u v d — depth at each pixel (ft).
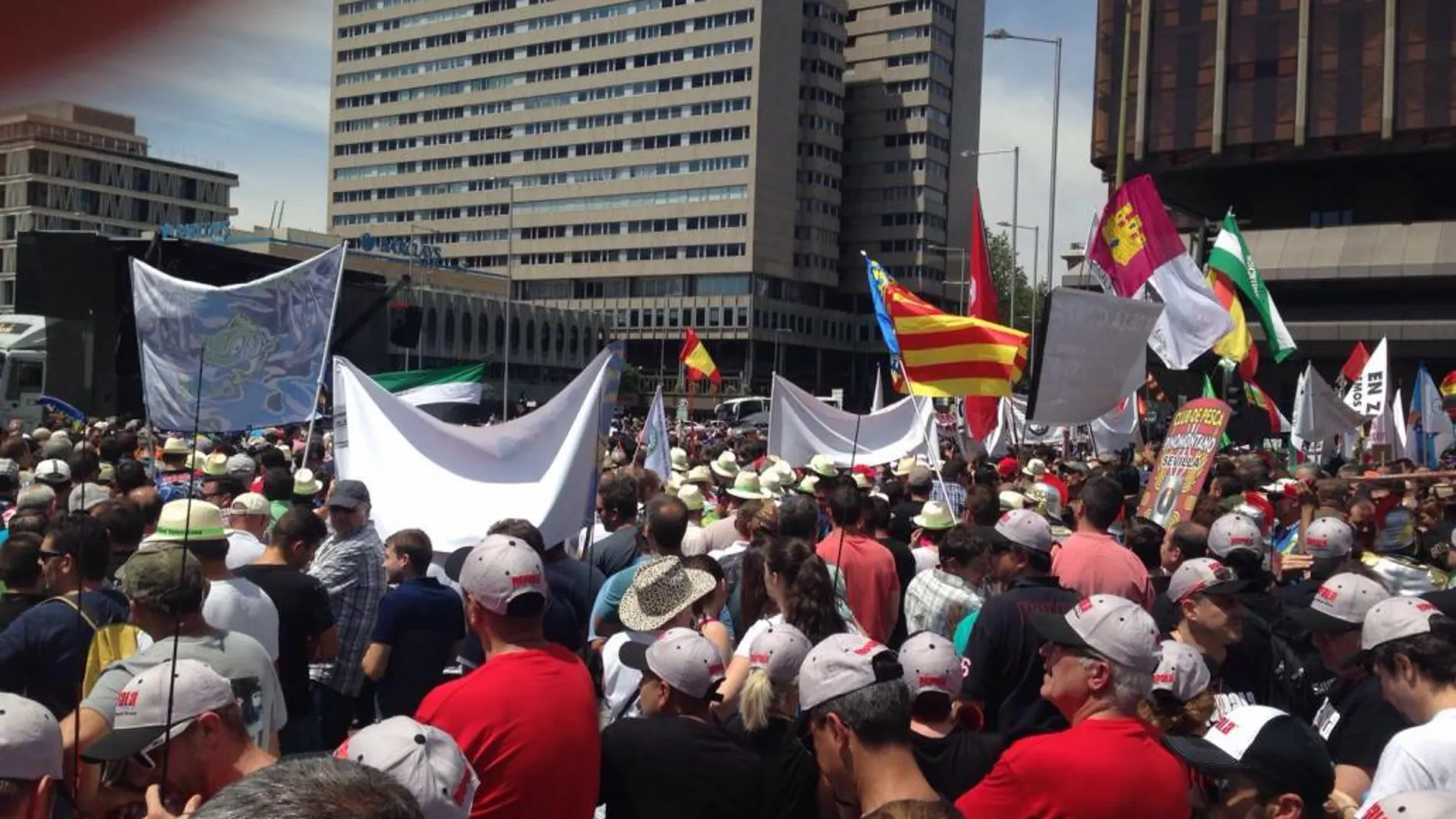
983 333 36.45
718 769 14.15
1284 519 35.83
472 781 9.36
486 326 275.18
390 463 26.78
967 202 439.63
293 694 20.36
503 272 430.20
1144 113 228.22
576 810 13.12
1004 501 30.89
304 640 20.47
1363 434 74.74
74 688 16.29
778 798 14.38
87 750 10.67
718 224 391.45
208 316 33.12
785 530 23.44
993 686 18.01
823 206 416.05
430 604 21.40
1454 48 206.90
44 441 48.37
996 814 11.93
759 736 14.67
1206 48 224.12
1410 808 8.75
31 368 117.08
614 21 409.49
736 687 17.01
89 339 75.10
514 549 13.71
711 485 39.11
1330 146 216.95
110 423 64.23
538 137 424.87
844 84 428.15
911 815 8.26
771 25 388.57
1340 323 223.71
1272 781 11.70
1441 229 218.59
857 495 23.56
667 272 400.26
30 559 17.92
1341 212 236.84
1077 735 11.98
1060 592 18.47
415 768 8.91
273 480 31.35
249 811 5.15
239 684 14.30
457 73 440.04
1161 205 45.44
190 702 10.85
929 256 420.36
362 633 22.90
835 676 11.82
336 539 23.30
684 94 397.60
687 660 14.37
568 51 419.33
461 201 440.04
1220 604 17.57
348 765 5.57
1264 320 56.29
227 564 20.97
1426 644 13.48
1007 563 21.83
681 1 397.80
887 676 11.77
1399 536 34.09
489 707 12.84
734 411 243.19
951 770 14.10
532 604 13.55
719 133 391.65
